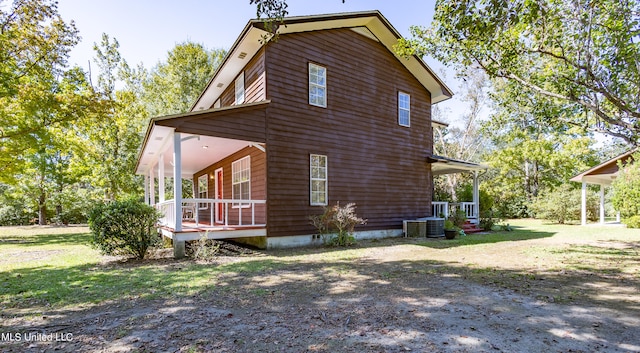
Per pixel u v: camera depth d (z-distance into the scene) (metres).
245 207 10.94
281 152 9.30
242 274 5.89
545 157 22.03
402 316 3.67
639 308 3.94
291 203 9.42
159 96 26.42
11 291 4.88
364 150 11.36
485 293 4.59
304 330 3.28
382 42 12.22
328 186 10.26
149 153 11.04
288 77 9.62
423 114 13.66
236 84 11.54
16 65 11.21
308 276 5.71
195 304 4.16
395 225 12.07
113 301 4.33
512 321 3.52
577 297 4.40
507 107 10.09
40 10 10.71
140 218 7.57
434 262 7.00
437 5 6.86
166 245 10.05
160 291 4.78
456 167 14.45
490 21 6.12
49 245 11.20
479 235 12.66
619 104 6.47
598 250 8.66
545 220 21.59
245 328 3.34
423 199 13.26
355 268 6.38
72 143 15.88
